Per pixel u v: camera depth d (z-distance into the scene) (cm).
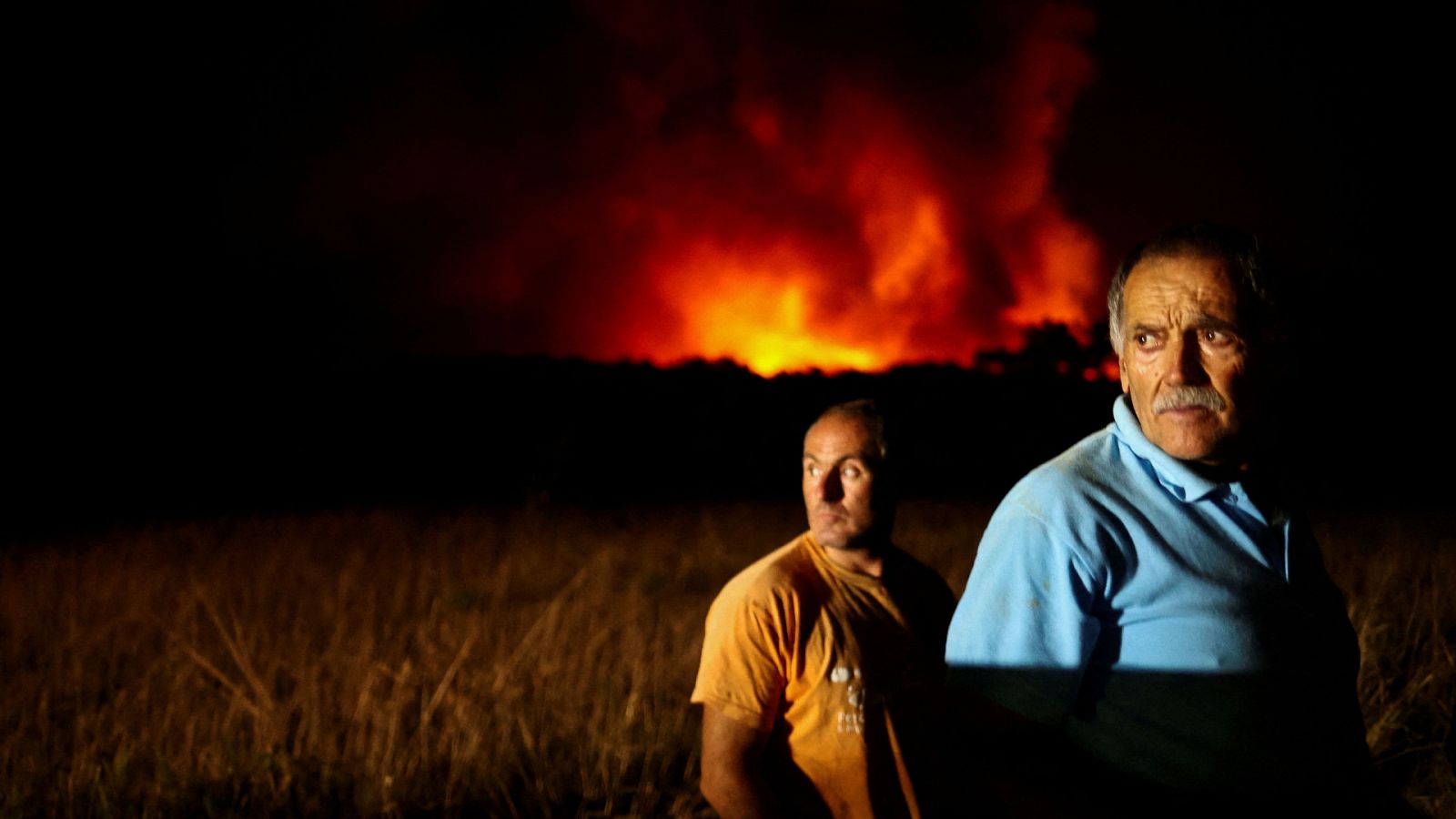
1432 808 381
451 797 437
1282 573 174
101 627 718
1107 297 199
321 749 467
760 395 2217
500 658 573
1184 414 174
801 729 251
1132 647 169
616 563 926
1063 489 176
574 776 455
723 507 1430
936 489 1619
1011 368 2358
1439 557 744
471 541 1084
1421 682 461
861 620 256
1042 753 175
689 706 530
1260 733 166
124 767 447
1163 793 169
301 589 848
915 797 249
